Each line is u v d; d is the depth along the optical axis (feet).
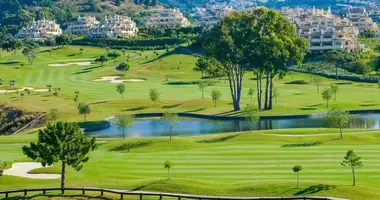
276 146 301.22
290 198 196.03
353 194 204.33
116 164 273.13
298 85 598.75
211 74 626.64
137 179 238.27
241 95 540.52
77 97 529.45
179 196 203.21
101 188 220.84
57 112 444.14
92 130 423.64
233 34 451.12
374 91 552.41
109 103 504.02
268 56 441.27
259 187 214.69
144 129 422.00
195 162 270.26
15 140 361.92
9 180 246.27
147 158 284.61
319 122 422.00
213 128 415.64
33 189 215.72
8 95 553.23
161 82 643.04
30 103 506.48
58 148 215.10
